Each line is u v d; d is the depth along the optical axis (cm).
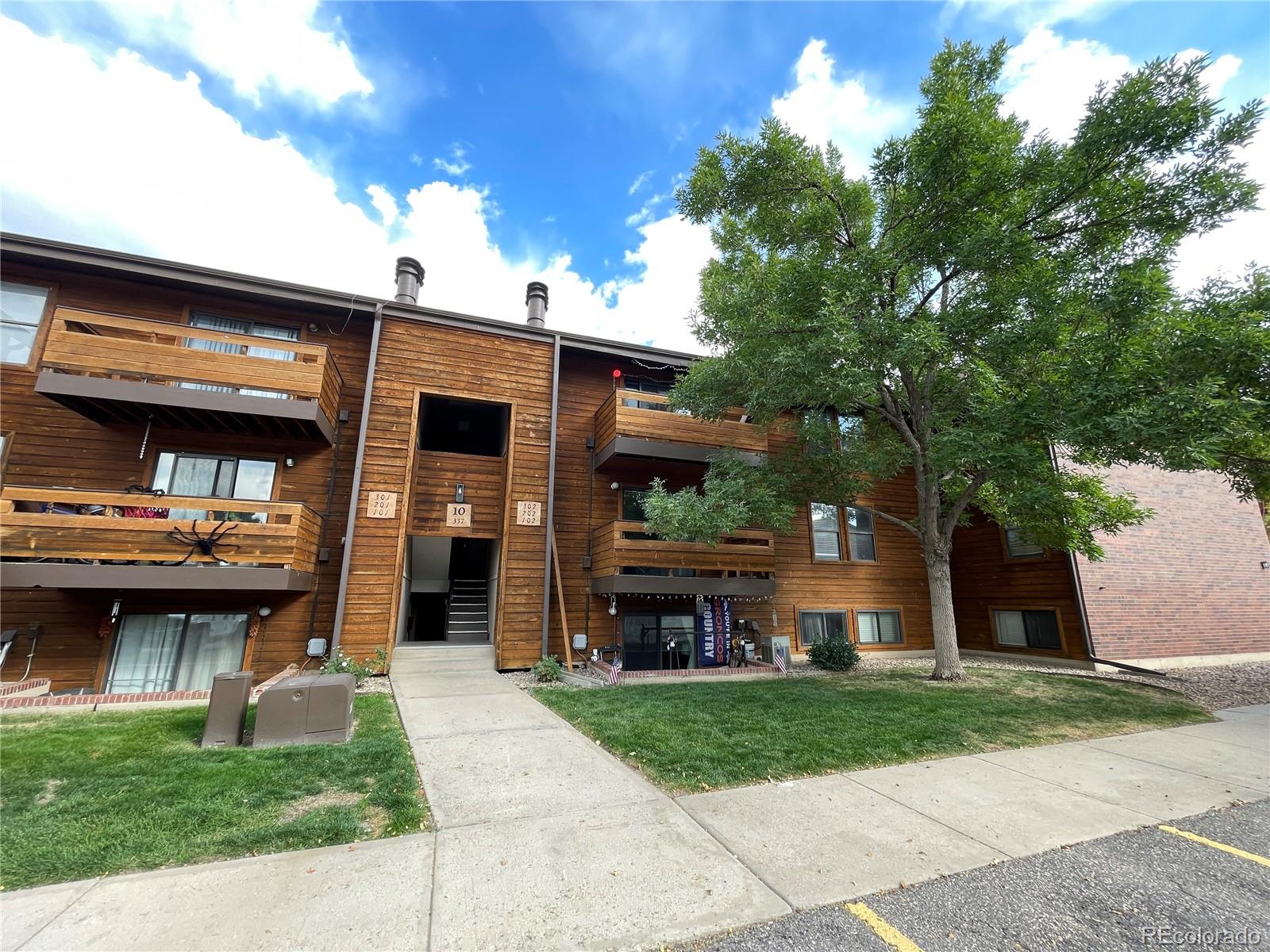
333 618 961
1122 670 1091
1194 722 700
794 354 789
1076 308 771
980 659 1301
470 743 552
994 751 558
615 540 1038
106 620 840
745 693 815
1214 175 725
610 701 750
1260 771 503
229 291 985
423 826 359
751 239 1050
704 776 461
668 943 243
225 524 816
